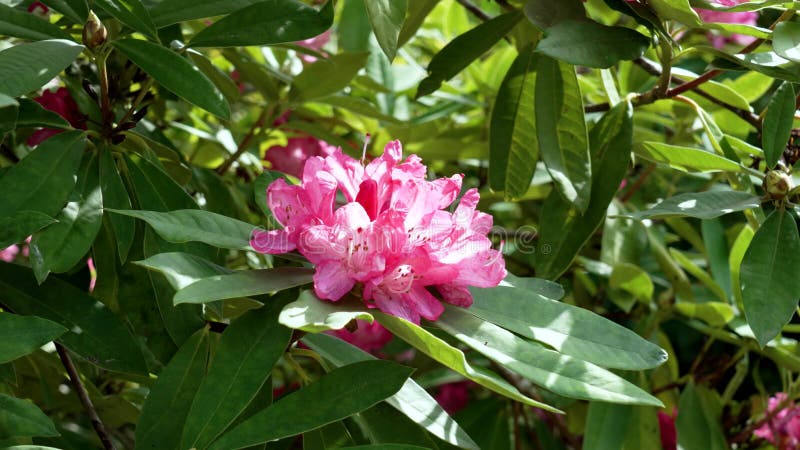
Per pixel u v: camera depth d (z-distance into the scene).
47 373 0.66
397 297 0.41
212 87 0.49
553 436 0.88
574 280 0.86
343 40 0.92
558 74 0.59
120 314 0.58
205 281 0.39
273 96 0.75
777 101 0.53
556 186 0.57
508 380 0.81
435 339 0.37
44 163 0.48
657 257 0.79
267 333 0.42
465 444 0.45
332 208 0.41
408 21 0.71
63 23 0.62
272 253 0.42
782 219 0.50
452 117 0.98
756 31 0.51
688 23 0.52
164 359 0.54
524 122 0.64
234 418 0.41
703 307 0.76
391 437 0.47
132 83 0.67
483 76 0.89
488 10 0.97
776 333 0.48
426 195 0.42
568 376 0.40
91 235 0.49
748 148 0.59
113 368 0.50
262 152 0.89
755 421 0.79
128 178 0.54
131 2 0.50
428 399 0.46
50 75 0.46
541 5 0.53
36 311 0.50
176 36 0.62
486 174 0.90
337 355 0.48
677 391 0.79
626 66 0.82
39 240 0.47
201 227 0.43
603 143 0.60
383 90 0.82
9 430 0.41
